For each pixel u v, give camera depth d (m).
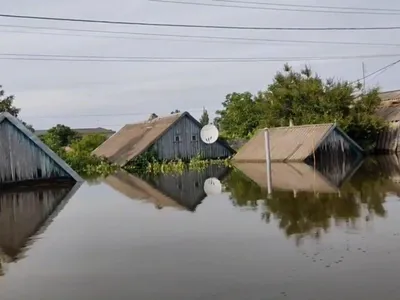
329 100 35.53
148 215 11.95
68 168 23.19
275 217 10.60
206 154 38.75
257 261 7.11
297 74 39.12
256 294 5.71
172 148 37.19
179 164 33.00
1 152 21.95
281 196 13.99
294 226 9.48
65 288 6.42
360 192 13.98
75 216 12.39
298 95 37.28
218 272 6.68
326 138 29.62
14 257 8.28
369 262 6.75
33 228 10.93
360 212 10.63
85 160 32.94
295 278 6.21
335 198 12.98
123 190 18.50
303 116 36.34
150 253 8.01
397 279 6.00
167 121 38.34
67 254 8.30
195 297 5.75
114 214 12.40
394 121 35.56
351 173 20.70
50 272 7.22
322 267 6.62
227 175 23.64
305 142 29.84
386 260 6.82
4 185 21.72
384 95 42.31
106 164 33.19
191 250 8.03
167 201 14.52
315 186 16.12
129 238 9.27
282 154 30.48
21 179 22.38
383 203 11.75
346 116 34.41
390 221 9.48
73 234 9.99
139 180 23.44
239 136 47.62
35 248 8.89
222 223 10.29
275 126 38.62
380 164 25.58
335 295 5.54
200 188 17.95
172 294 5.92
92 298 5.97
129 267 7.23
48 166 23.00
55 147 34.41
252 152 34.19
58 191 19.42
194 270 6.85
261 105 41.25
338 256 7.13
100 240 9.25
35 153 22.78
